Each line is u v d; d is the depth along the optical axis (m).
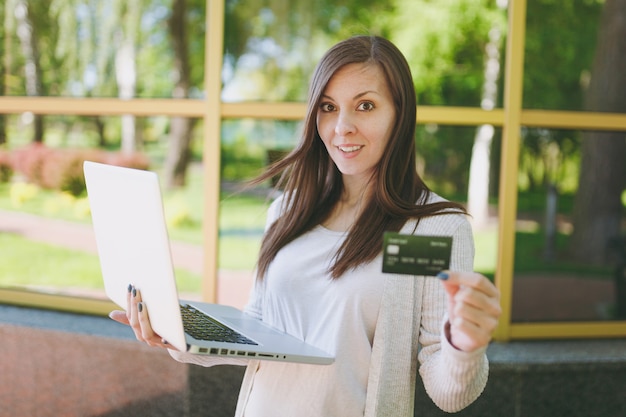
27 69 2.91
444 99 2.70
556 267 2.55
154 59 2.89
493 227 2.54
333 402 1.24
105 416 2.45
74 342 2.47
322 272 1.30
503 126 2.49
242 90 2.78
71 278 2.84
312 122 1.35
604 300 2.57
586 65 2.56
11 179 2.90
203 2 2.86
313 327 1.29
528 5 2.54
